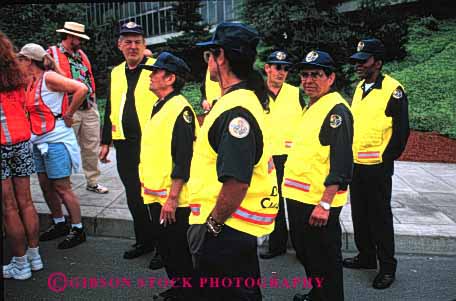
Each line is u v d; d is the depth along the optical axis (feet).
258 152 6.84
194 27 41.81
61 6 41.06
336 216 9.58
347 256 14.21
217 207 6.76
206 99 15.31
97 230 15.99
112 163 24.89
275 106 13.98
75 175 21.93
